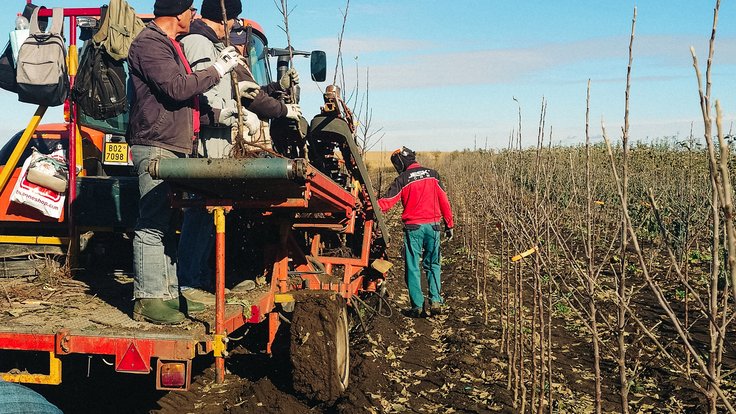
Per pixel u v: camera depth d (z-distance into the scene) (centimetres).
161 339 407
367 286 806
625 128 279
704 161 1316
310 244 741
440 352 690
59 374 418
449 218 846
